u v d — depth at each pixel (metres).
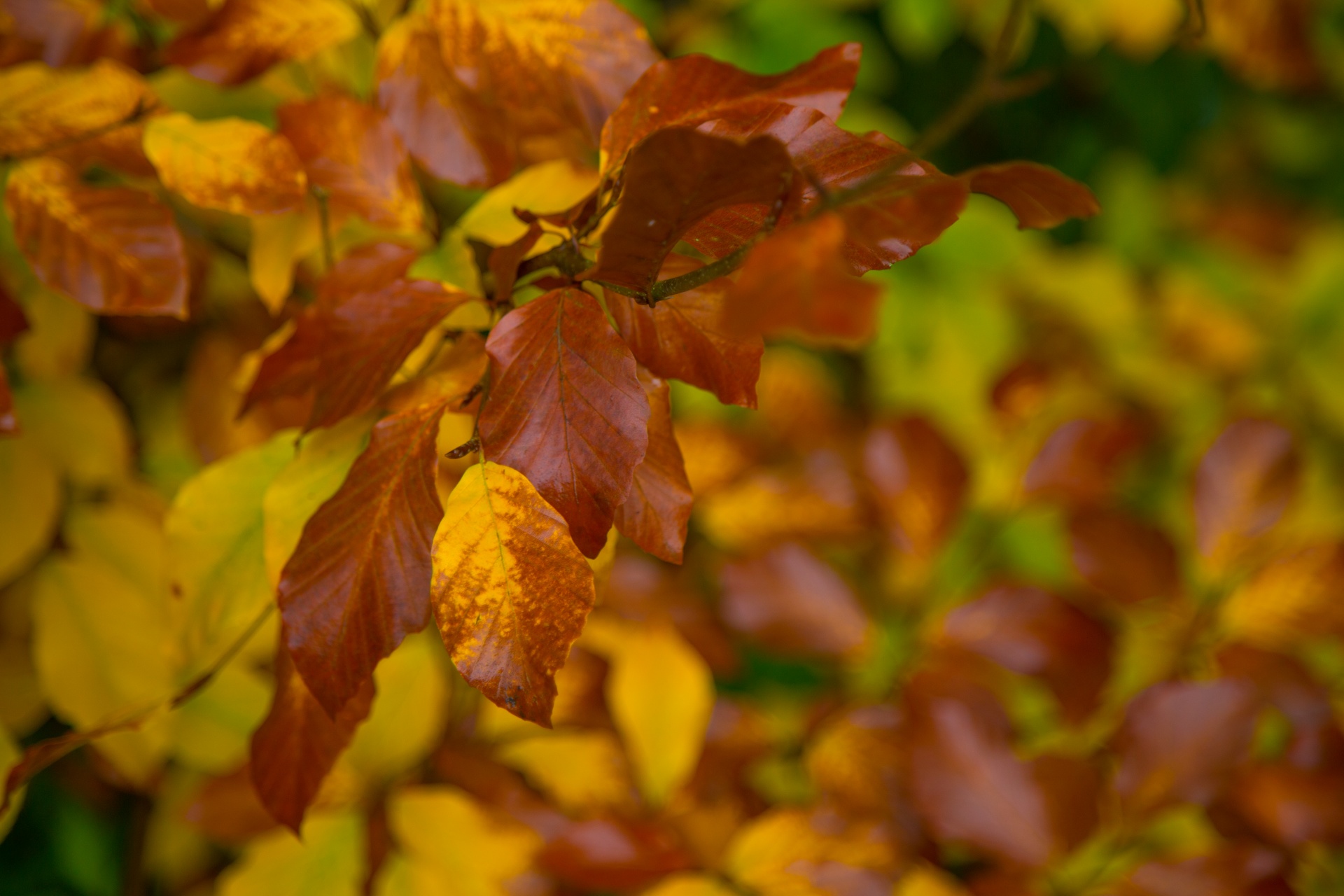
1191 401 2.26
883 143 1.21
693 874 1.42
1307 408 2.29
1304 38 1.97
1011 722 1.58
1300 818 1.45
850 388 2.41
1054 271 2.27
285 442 1.31
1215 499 1.64
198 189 1.30
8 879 1.73
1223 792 1.45
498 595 1.20
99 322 1.58
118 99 1.30
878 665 1.76
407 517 1.22
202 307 1.45
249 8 1.33
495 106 1.33
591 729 1.49
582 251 1.25
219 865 1.72
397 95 1.33
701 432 1.76
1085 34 2.08
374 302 1.26
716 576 1.77
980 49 2.44
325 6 1.34
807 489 1.78
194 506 1.30
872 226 1.17
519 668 1.20
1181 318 2.35
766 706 1.76
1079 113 2.55
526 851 1.43
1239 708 1.46
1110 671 1.57
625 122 1.23
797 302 1.12
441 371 1.26
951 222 1.17
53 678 1.41
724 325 1.12
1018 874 1.44
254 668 1.47
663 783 1.47
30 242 1.30
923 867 1.44
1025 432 1.96
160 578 1.43
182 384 1.67
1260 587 1.59
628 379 1.20
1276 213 2.79
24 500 1.40
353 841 1.43
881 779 1.51
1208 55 2.42
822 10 1.86
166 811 1.52
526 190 1.33
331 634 1.22
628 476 1.20
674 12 1.94
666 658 1.48
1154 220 2.61
